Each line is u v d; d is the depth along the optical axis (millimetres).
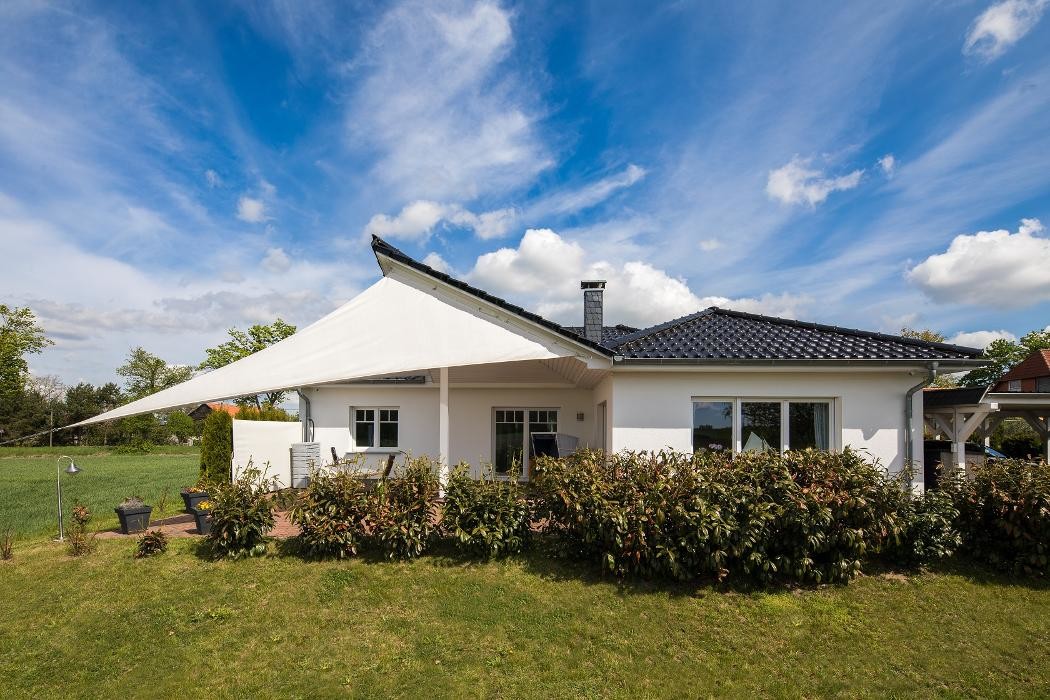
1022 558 7457
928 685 5125
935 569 7691
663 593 6945
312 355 10070
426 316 10492
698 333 11664
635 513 7156
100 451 46406
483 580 7438
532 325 10070
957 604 6719
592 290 12180
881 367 9484
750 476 7457
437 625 6297
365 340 10289
